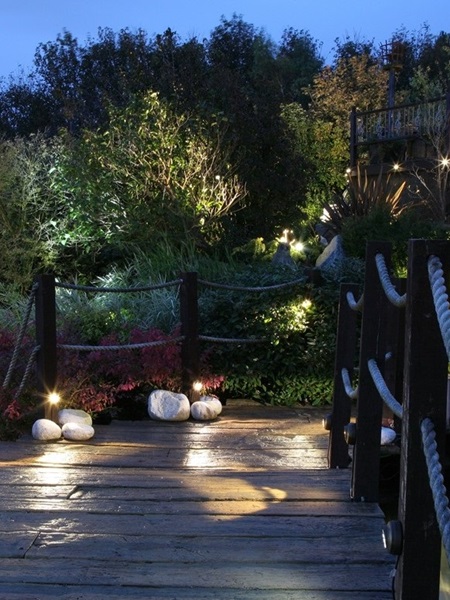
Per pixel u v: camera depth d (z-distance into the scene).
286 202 10.98
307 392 6.09
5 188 10.33
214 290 6.74
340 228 10.36
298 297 6.14
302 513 3.42
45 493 3.68
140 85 11.12
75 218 10.08
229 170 10.17
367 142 13.61
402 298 2.19
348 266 6.67
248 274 6.70
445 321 1.58
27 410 5.02
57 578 2.74
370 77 21.05
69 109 16.72
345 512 3.44
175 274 8.09
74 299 7.48
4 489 3.74
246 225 10.80
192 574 2.78
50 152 10.93
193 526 3.25
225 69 11.02
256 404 6.12
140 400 5.86
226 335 6.17
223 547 3.03
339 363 4.19
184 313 5.72
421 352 1.96
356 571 2.82
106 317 6.75
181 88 10.66
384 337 3.55
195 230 9.71
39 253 10.22
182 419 5.36
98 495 3.66
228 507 3.50
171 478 3.95
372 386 3.57
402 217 8.92
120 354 5.72
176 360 5.68
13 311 7.64
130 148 9.95
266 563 2.88
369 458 3.59
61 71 22.47
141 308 7.17
